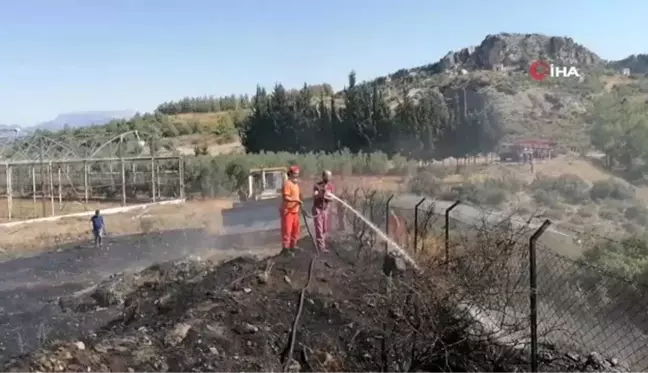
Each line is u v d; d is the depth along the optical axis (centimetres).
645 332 775
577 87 8238
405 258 988
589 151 4038
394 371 688
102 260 2330
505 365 682
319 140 7025
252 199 2731
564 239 1230
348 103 6969
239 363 756
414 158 6041
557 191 2795
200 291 1078
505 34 13825
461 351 676
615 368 713
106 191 5206
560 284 873
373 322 786
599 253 1038
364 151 6531
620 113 4428
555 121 5934
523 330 700
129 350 771
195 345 794
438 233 1195
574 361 715
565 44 13225
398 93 10112
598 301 827
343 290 997
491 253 699
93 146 4741
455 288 670
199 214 3653
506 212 2156
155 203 4388
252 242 2159
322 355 771
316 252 1224
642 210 2231
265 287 1005
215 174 4856
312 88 9381
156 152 5622
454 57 14500
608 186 2689
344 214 1588
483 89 8400
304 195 2477
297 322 833
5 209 4244
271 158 5328
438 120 6325
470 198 2794
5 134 4056
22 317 1298
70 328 1165
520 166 4053
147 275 1459
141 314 1090
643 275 895
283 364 759
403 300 695
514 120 6234
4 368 688
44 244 2852
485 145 5881
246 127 7744
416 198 2784
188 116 12031
